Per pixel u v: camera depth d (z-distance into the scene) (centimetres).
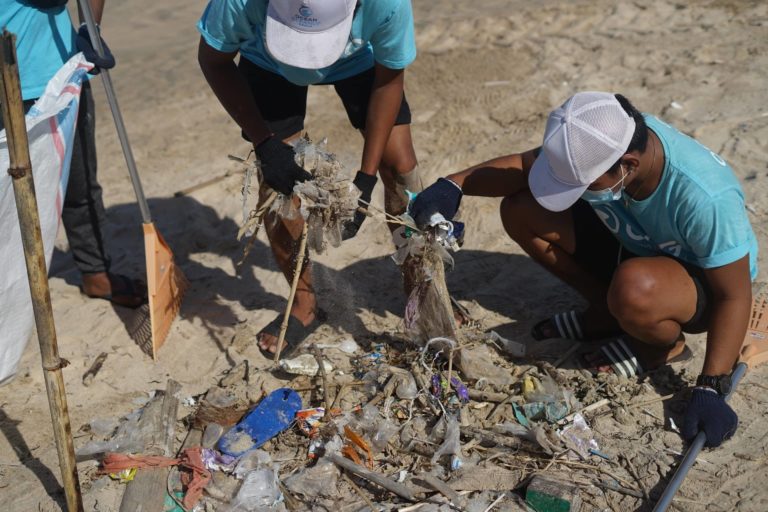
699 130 510
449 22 750
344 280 424
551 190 302
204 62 324
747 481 292
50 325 259
